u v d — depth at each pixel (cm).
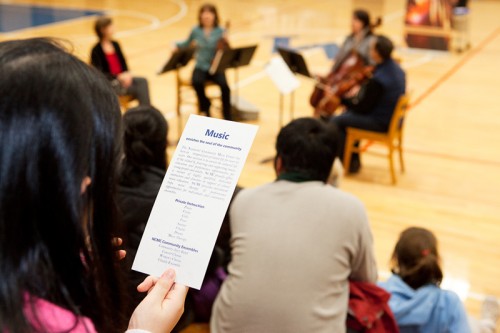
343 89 505
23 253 65
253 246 197
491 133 609
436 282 243
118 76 567
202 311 257
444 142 581
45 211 66
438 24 966
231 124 97
